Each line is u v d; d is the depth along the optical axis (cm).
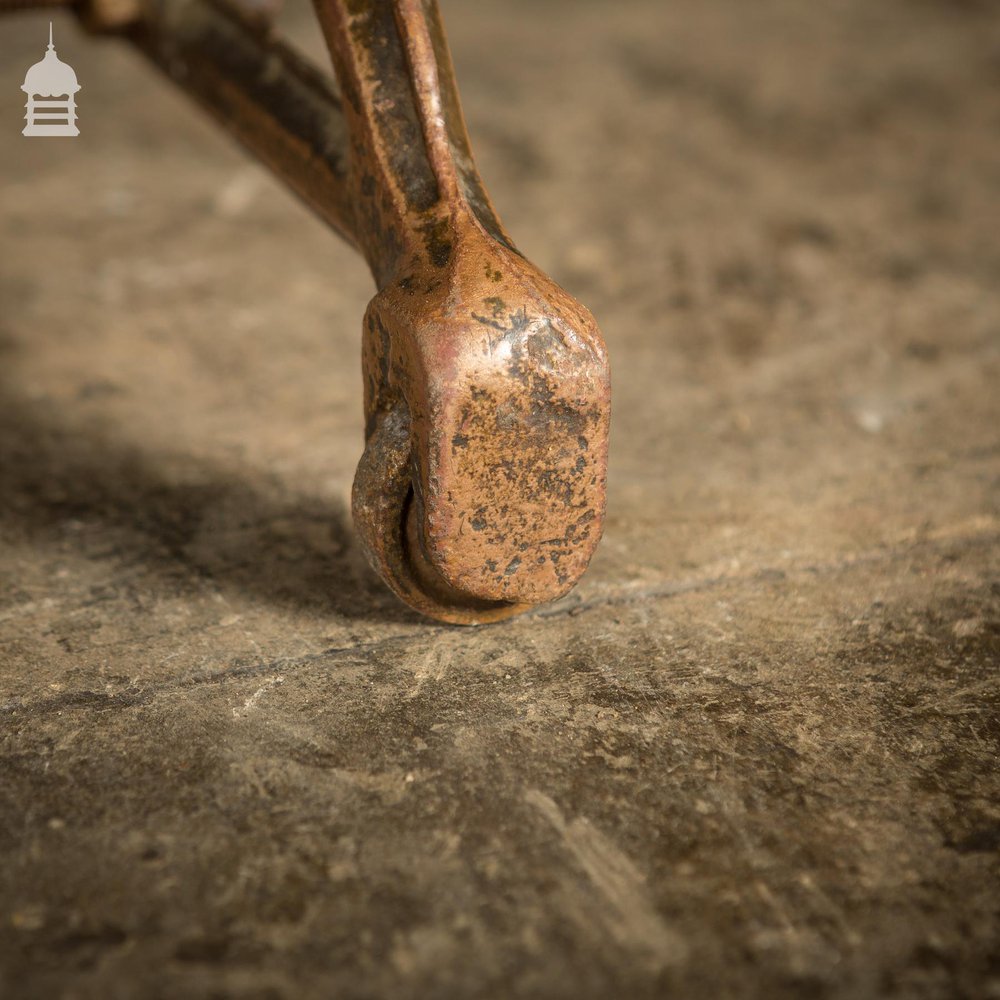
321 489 49
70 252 67
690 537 47
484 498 40
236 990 37
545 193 78
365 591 45
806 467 50
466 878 38
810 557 46
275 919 38
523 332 39
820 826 39
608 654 43
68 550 46
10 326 57
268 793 40
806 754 41
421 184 41
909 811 39
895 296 63
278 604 44
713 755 40
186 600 44
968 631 44
